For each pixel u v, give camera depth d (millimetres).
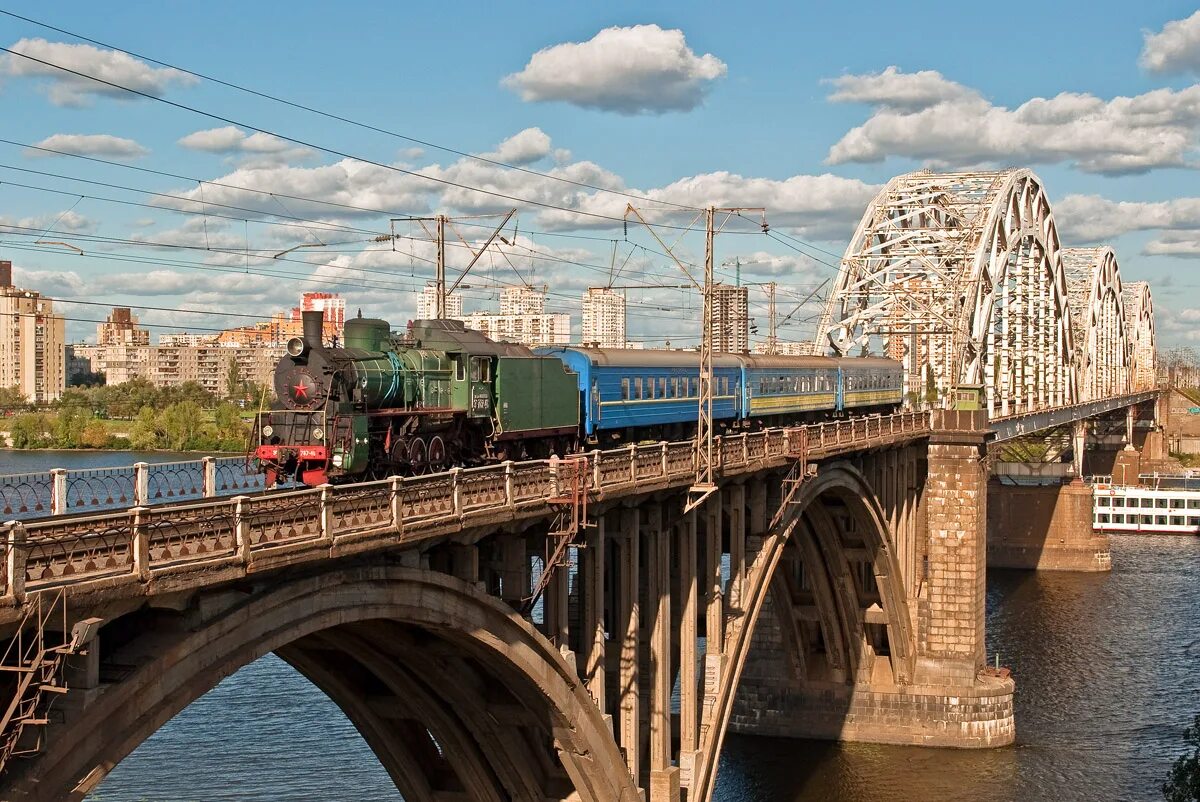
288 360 33500
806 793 64812
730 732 75875
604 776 38062
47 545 19875
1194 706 77625
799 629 74125
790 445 52656
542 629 38344
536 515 33531
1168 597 112750
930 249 98625
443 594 30625
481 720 37656
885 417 67500
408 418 36625
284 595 25281
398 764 40656
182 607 22828
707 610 47469
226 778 58531
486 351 41125
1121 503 157000
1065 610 106625
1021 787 64938
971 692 71812
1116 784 64812
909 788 65375
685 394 55688
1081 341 161250
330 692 38688
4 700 21203
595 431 48750
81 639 20094
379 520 27375
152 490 27906
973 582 73625
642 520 41812
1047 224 130125
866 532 67500
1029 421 109562
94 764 21688
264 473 32906
